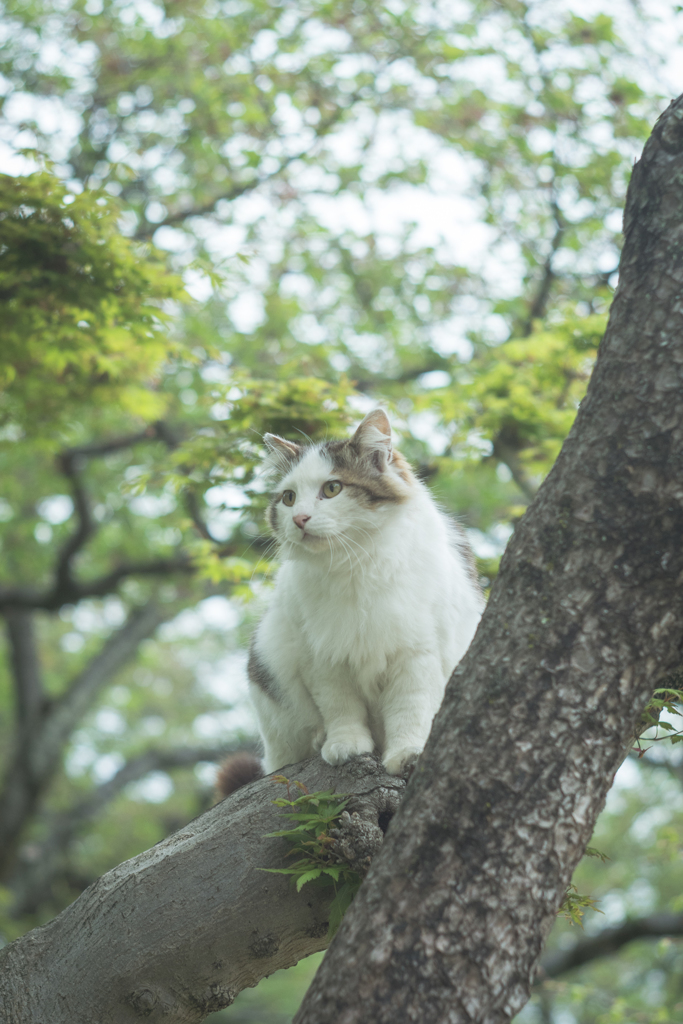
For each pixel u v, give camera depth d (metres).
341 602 3.06
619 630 1.91
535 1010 11.45
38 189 4.61
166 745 17.31
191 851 2.57
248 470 4.59
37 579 12.08
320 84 8.60
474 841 1.86
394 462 3.34
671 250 1.99
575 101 8.12
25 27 8.52
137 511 11.37
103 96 8.72
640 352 1.98
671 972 11.73
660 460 1.92
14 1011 2.45
